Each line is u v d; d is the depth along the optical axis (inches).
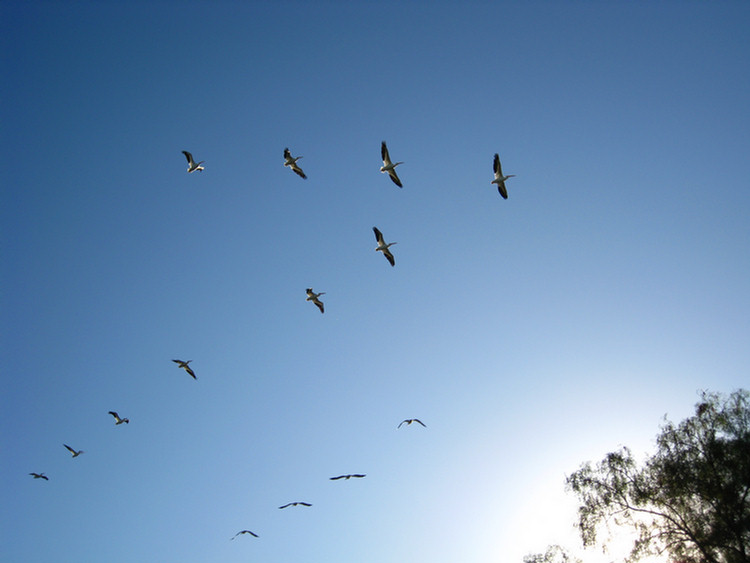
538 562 1649.9
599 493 1497.3
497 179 1193.4
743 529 1360.7
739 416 1464.1
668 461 1457.9
